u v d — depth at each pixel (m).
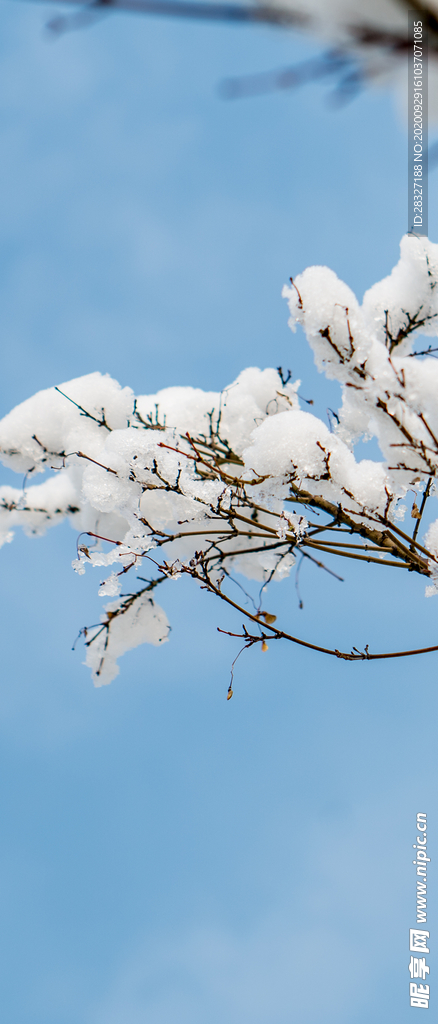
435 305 3.18
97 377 3.89
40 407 3.80
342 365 2.78
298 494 3.34
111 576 3.27
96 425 3.77
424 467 2.83
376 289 3.29
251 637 3.09
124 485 3.25
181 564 3.23
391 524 3.01
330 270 2.83
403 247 3.13
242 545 4.21
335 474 3.07
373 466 3.20
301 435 3.02
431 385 2.69
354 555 3.18
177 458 3.26
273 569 3.63
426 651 2.95
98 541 4.20
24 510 4.77
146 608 4.07
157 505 4.01
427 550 3.02
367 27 0.46
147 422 3.99
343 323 2.71
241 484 3.37
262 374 4.20
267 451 3.01
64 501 4.81
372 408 2.81
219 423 3.86
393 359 2.76
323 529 3.28
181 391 4.67
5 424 3.80
